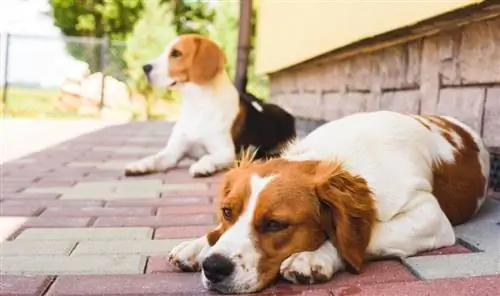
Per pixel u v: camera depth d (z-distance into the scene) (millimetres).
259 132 2014
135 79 5414
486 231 1094
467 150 1195
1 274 955
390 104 1892
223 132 1894
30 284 914
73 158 2139
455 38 1523
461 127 1248
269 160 1010
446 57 1562
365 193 927
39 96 5480
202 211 1346
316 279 885
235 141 1949
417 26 1566
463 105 1491
